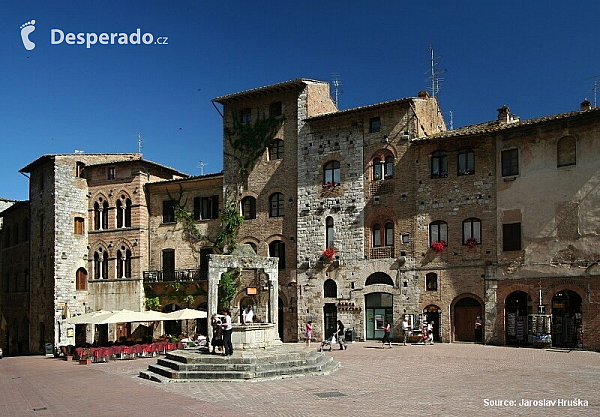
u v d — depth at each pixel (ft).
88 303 184.44
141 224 181.37
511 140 136.05
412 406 62.13
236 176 173.06
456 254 141.18
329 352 125.70
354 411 60.18
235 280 168.76
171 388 80.89
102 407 67.67
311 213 160.56
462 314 140.67
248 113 174.60
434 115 166.40
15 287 209.97
